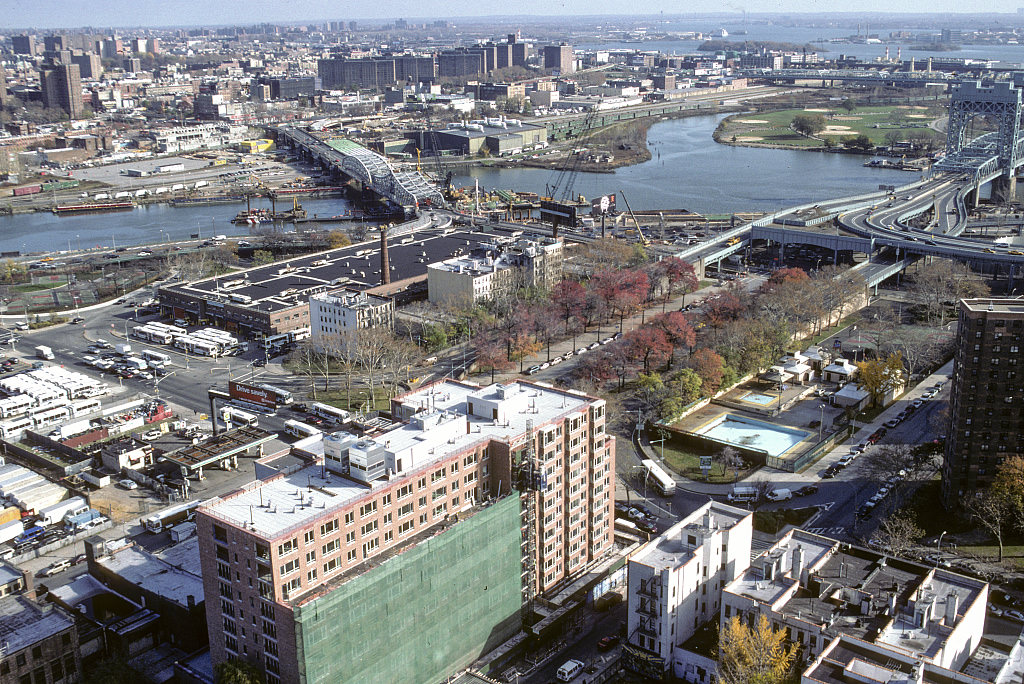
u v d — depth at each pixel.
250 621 187.75
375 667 194.12
